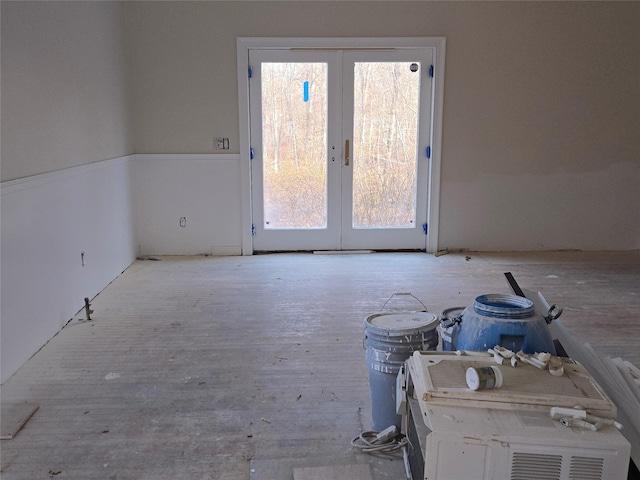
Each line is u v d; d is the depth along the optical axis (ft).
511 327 6.61
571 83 17.61
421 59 17.33
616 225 18.60
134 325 12.02
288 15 16.90
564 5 17.12
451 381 5.68
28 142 10.36
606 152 18.12
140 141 17.48
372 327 7.48
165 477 6.97
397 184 18.15
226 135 17.54
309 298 13.83
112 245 15.34
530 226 18.52
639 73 17.63
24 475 7.01
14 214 9.73
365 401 8.83
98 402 8.79
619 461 4.88
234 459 7.34
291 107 17.51
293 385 9.36
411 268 16.56
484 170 18.06
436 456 5.04
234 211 18.04
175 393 9.09
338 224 18.34
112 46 15.40
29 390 9.15
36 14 10.70
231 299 13.75
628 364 8.05
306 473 6.94
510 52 17.34
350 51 17.19
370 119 17.67
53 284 11.39
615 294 14.19
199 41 16.97
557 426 5.08
